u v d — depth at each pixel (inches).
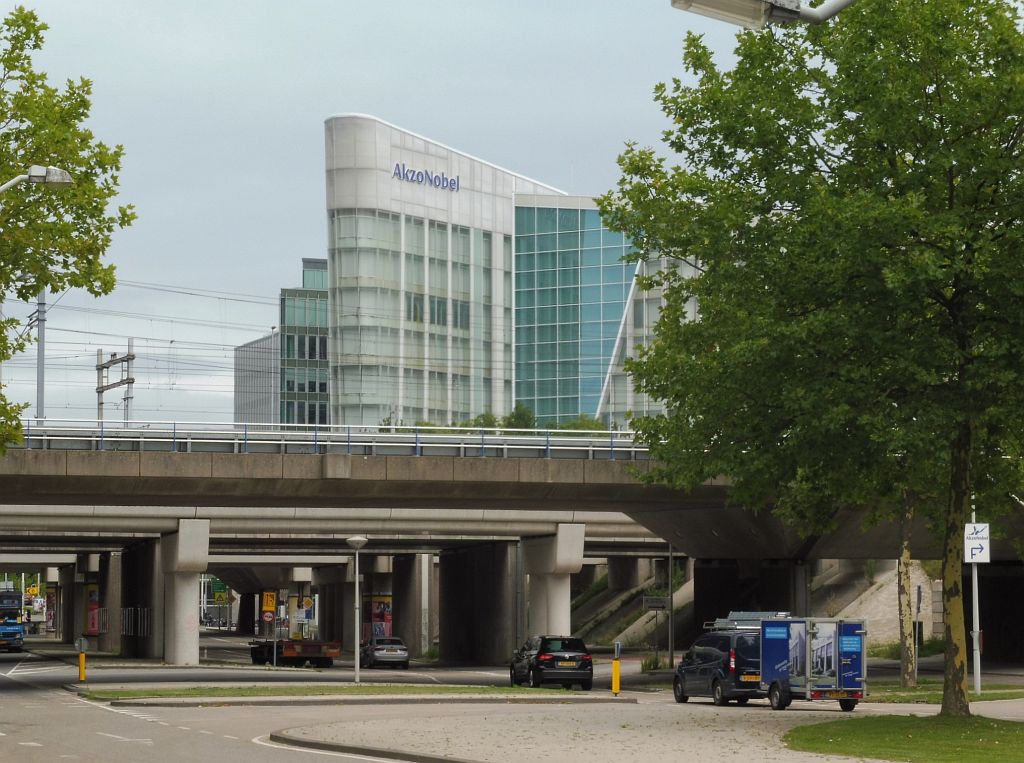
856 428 974.4
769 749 833.5
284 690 1601.9
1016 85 904.3
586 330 5664.4
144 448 1957.4
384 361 5526.6
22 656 3459.6
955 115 930.1
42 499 2060.8
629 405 5526.6
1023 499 1425.9
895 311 943.0
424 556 3932.1
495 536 3097.9
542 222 5816.9
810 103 1017.5
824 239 923.4
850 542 2320.4
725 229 1031.0
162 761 784.3
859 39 965.8
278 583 5073.8
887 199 947.3
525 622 3181.6
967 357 955.3
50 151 1207.6
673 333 1175.6
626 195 1254.3
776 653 1333.7
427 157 5718.5
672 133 1091.3
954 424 939.3
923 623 2999.5
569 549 2982.3
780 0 427.8
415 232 5654.5
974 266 903.7
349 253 5511.8
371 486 2037.4
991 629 2578.7
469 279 5816.9
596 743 879.1
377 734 956.6
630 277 5595.5
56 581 5684.1
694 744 871.7
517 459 2074.3
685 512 2309.3
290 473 1984.5
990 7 943.7
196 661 2817.4
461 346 5777.6
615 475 2103.8
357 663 1827.0
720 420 1061.1
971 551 1545.3
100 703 1440.7
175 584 2839.6
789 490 1147.3
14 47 1225.4
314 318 6850.4
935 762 756.6
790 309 996.6
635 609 3855.8
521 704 1475.1
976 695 1501.0
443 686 1807.3
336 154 5565.9
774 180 1011.3
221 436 2010.3
